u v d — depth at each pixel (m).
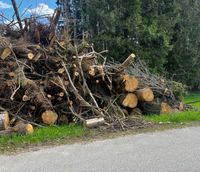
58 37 10.83
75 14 29.95
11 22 11.36
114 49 27.06
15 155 6.07
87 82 10.04
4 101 8.95
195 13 32.00
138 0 27.36
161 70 28.53
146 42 27.47
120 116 9.20
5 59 9.41
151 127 8.28
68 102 9.24
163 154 6.00
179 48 31.73
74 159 5.78
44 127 8.50
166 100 11.45
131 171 5.15
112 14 26.52
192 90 33.97
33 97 8.80
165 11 30.44
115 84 10.34
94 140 7.07
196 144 6.67
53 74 9.52
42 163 5.60
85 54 10.16
